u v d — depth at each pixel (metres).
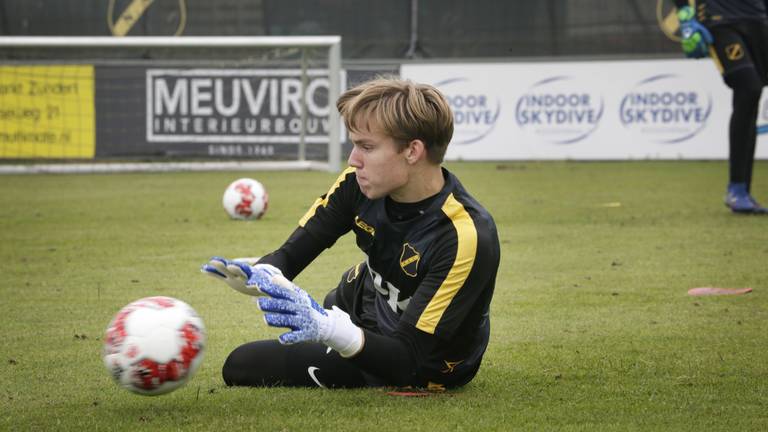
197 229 29.95
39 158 56.09
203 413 10.91
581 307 18.12
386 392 11.73
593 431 10.27
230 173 55.00
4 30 60.38
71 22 60.34
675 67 56.41
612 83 57.09
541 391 12.00
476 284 10.87
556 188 42.84
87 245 26.58
